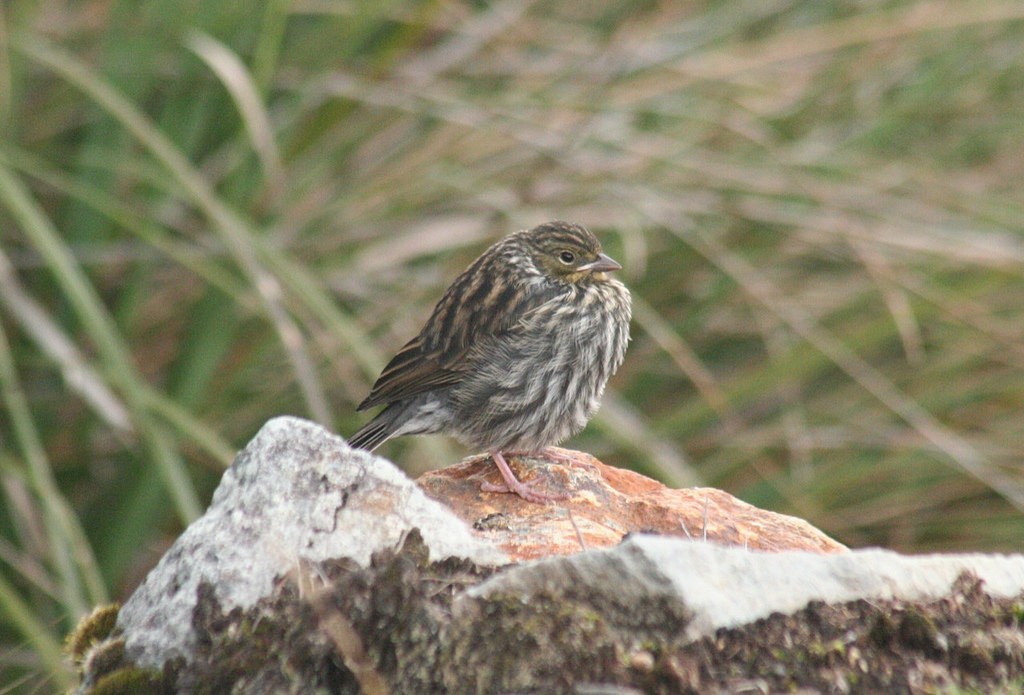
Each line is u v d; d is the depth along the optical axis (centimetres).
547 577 529
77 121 1196
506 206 1211
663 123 1312
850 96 1396
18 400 969
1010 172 1447
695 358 1270
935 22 1371
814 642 533
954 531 1287
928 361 1329
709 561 538
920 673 538
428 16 1277
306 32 1265
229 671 523
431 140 1262
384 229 1216
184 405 1108
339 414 1194
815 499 1246
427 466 1145
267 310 1005
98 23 1227
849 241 1219
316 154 1245
